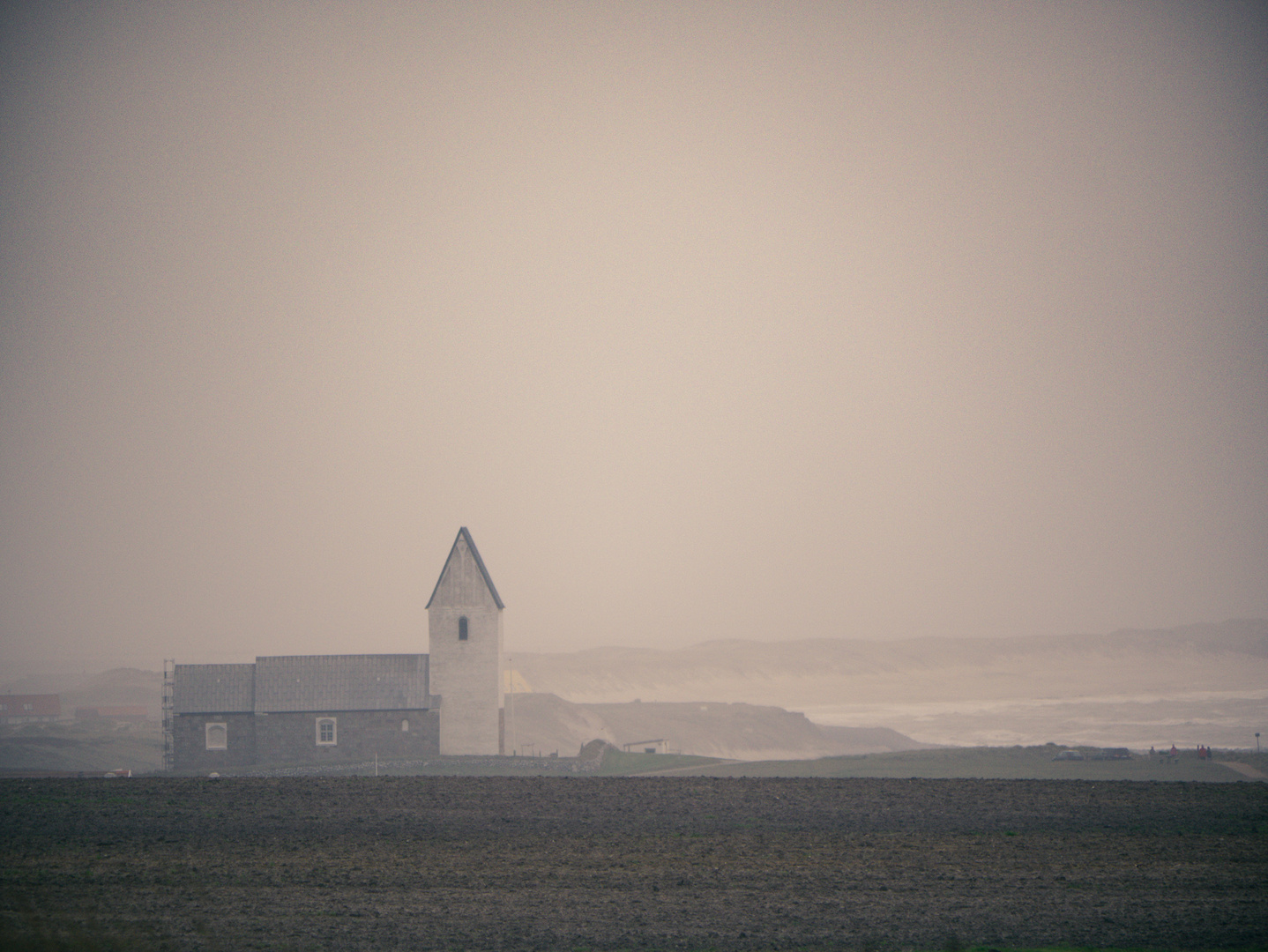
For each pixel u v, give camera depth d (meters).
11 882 33.38
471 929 28.95
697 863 35.81
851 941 28.06
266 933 28.55
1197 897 31.95
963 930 28.92
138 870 34.81
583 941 28.05
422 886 33.06
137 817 42.94
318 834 40.09
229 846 38.12
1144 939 28.22
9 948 26.75
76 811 44.16
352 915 30.14
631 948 27.45
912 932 28.78
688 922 29.55
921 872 34.72
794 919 29.89
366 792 48.84
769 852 37.31
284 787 50.22
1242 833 40.25
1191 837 39.62
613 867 35.25
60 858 36.47
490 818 43.00
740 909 30.80
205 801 46.34
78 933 28.23
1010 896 32.06
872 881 33.72
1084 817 43.06
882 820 42.66
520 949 27.34
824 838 39.47
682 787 50.12
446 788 49.94
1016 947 27.56
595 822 42.34
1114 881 33.75
